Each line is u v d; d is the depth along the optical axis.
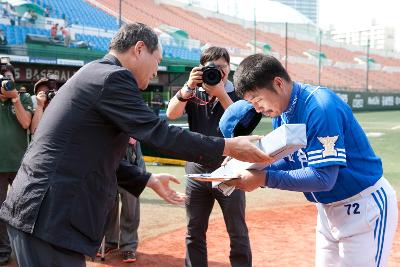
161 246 5.57
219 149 2.31
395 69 62.34
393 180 9.74
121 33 2.48
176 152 2.29
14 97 4.63
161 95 28.53
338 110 2.53
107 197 2.42
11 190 2.41
